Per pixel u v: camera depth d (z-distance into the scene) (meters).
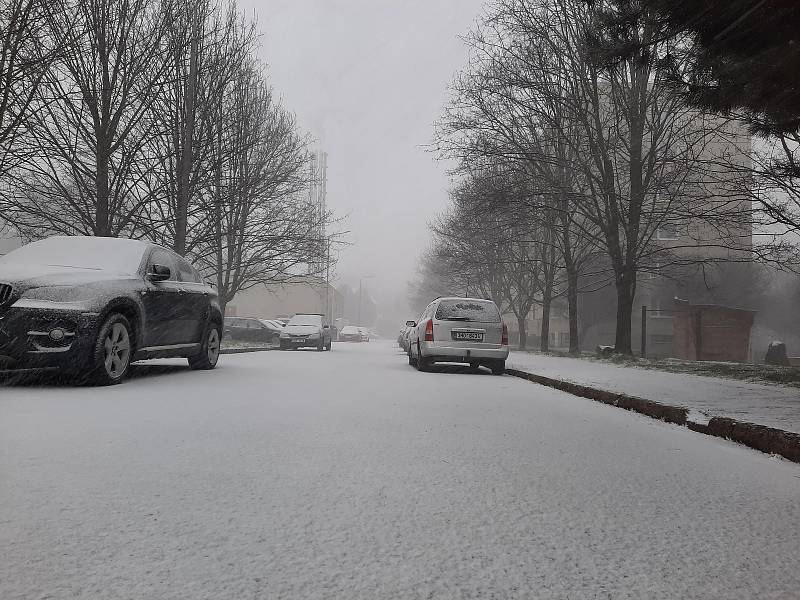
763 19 6.21
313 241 23.27
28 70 11.54
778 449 4.74
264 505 2.99
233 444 4.45
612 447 4.85
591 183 18.61
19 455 3.90
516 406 7.43
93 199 13.84
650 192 18.09
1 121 11.16
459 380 11.62
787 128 7.77
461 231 29.44
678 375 11.55
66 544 2.39
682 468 4.14
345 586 2.07
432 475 3.70
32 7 11.02
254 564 2.24
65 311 7.32
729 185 14.20
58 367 7.39
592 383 9.58
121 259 8.85
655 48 7.48
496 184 19.05
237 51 18.08
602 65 7.81
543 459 4.28
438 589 2.07
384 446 4.55
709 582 2.18
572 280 24.31
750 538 2.68
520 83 17.62
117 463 3.76
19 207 14.16
